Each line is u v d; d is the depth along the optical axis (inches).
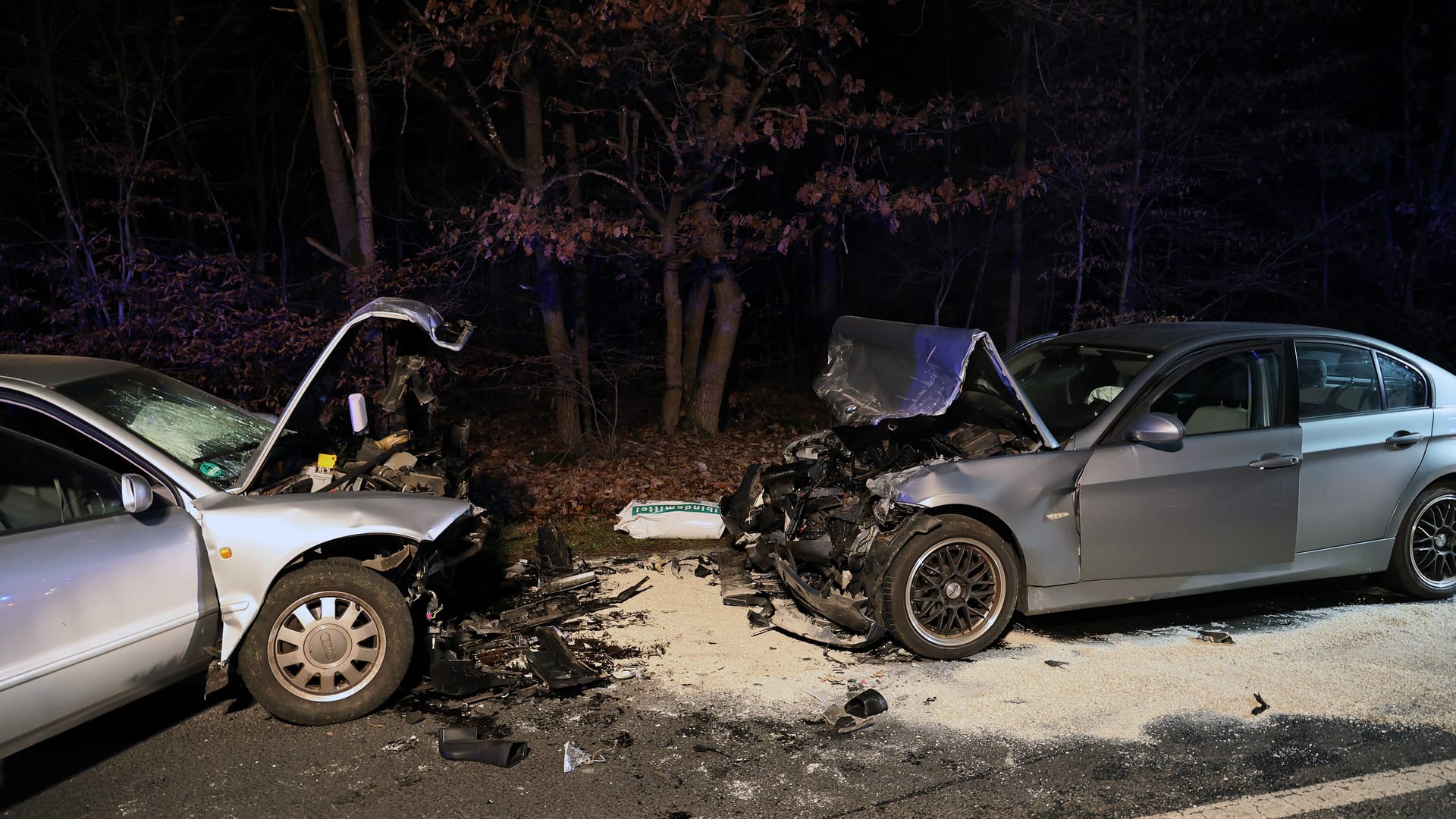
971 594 196.7
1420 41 668.7
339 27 608.4
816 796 143.6
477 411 547.8
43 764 156.3
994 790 144.6
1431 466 222.7
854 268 776.3
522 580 248.4
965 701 175.3
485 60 459.5
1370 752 155.1
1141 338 227.5
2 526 144.5
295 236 779.4
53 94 550.9
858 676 187.3
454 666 185.5
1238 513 207.5
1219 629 210.4
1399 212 606.2
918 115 447.8
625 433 489.7
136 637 152.3
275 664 167.6
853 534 207.0
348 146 388.5
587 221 381.4
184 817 139.9
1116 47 492.1
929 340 202.1
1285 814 137.5
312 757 157.6
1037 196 472.1
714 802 142.3
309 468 199.5
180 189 658.8
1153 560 204.1
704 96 406.3
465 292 495.8
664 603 230.8
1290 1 477.4
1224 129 511.8
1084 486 199.0
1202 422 209.9
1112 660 193.3
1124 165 470.0
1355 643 200.5
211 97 759.1
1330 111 581.0
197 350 329.4
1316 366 219.6
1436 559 227.5
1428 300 663.1
